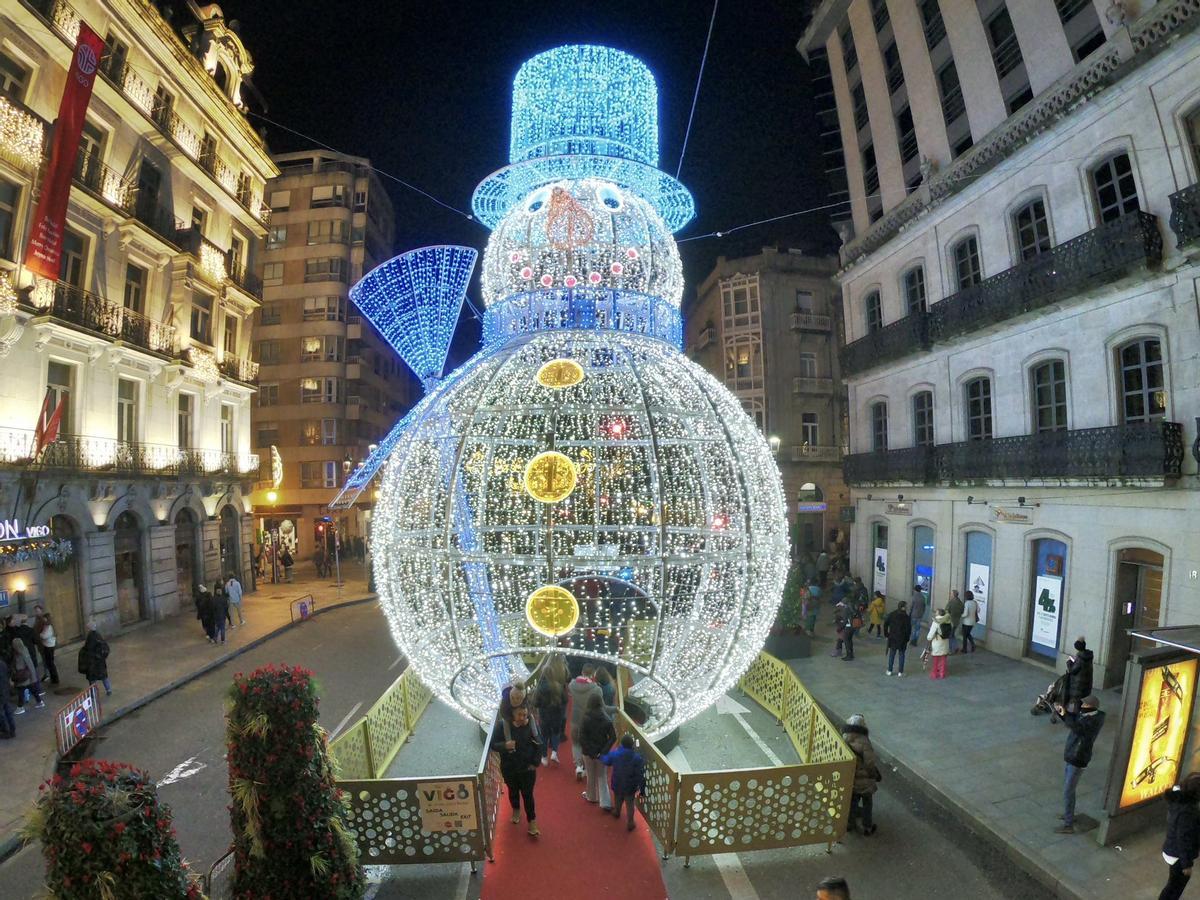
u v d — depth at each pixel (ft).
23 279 49.14
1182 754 24.31
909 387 60.49
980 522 51.01
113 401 59.31
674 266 33.22
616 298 30.30
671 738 32.12
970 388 53.83
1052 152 45.14
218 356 76.64
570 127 31.32
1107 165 41.91
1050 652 44.91
